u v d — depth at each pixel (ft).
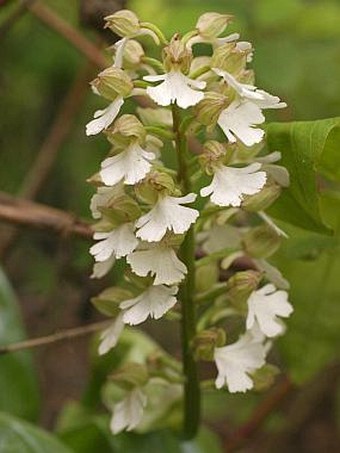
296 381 1.02
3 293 0.99
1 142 1.71
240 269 0.90
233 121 0.71
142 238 0.69
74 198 1.67
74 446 0.94
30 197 1.42
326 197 0.90
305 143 0.76
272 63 1.40
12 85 1.69
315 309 1.00
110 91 0.71
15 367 0.97
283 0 1.39
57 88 1.74
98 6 1.04
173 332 1.83
